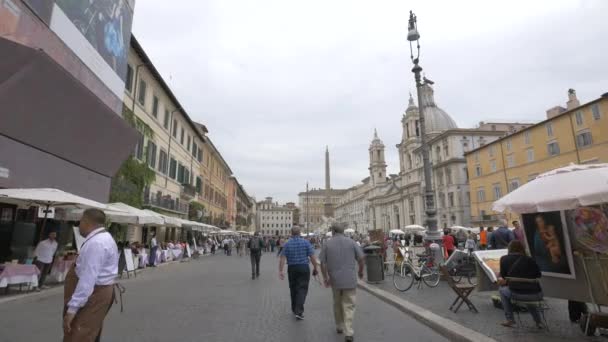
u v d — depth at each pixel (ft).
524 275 19.93
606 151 116.98
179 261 85.10
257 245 50.16
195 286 41.01
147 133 76.89
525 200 19.26
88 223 12.10
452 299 30.35
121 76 59.67
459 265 38.78
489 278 27.09
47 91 38.78
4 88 34.22
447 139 220.02
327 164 291.17
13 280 31.35
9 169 37.47
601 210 18.47
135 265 57.62
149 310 26.89
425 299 30.58
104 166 55.88
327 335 20.10
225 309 27.45
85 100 44.80
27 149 40.14
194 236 119.24
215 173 164.45
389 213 333.83
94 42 50.85
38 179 41.81
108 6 54.44
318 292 38.22
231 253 135.44
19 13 36.68
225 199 193.26
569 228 20.06
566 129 131.54
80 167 50.60
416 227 104.99
